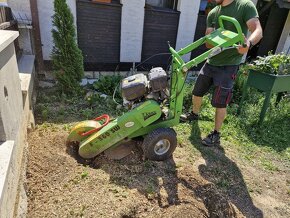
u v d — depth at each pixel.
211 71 3.39
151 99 2.87
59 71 4.41
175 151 3.32
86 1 5.07
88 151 2.88
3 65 1.92
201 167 3.11
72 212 2.14
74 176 2.53
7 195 1.58
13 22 4.11
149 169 2.87
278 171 3.31
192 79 6.12
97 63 5.69
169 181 2.75
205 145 3.56
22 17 4.71
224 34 2.88
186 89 4.80
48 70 5.22
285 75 4.09
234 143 3.78
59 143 3.04
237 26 2.68
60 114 3.89
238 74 5.54
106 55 5.71
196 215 2.39
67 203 2.23
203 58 2.74
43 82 5.02
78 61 4.41
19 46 4.78
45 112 3.68
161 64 6.41
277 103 4.98
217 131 3.57
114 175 2.68
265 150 3.73
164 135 2.84
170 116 3.00
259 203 2.74
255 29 2.95
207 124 4.13
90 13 5.20
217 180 2.93
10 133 1.95
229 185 2.89
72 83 4.50
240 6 3.07
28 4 4.66
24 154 2.47
